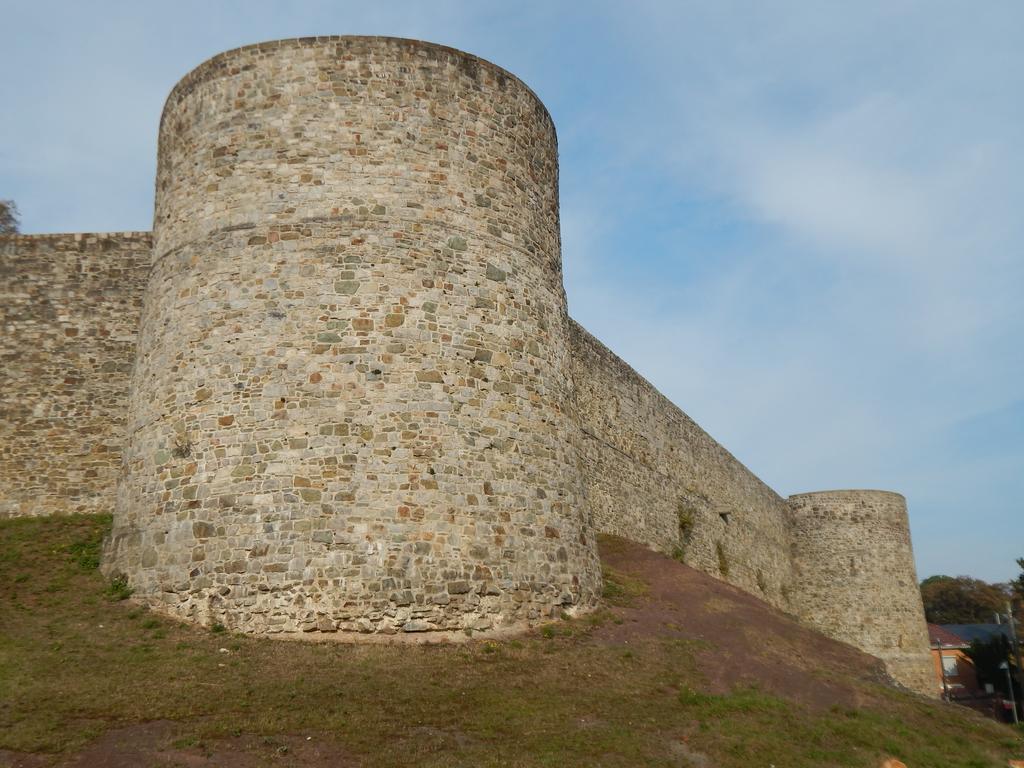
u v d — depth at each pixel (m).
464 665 12.52
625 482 25.83
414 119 15.64
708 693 12.82
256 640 12.76
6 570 15.10
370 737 9.80
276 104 15.46
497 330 15.47
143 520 14.38
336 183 15.05
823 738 11.73
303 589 13.10
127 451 15.40
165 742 9.14
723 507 34.78
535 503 15.10
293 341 14.27
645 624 15.62
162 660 11.74
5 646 11.87
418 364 14.44
